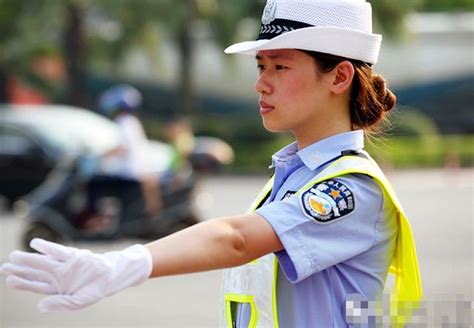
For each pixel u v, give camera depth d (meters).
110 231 24.69
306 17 5.32
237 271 5.54
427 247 26.16
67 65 59.62
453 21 64.81
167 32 57.25
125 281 4.41
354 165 5.29
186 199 24.92
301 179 5.45
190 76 59.75
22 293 20.47
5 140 37.50
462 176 51.91
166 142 57.75
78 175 24.75
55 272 4.28
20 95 65.81
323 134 5.50
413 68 64.06
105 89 64.69
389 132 5.88
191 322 17.33
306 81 5.37
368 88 5.53
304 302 5.27
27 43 62.03
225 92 64.81
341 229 5.12
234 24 56.97
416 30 63.53
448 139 62.75
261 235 4.93
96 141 36.56
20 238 25.64
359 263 5.27
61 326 17.17
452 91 64.25
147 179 24.69
